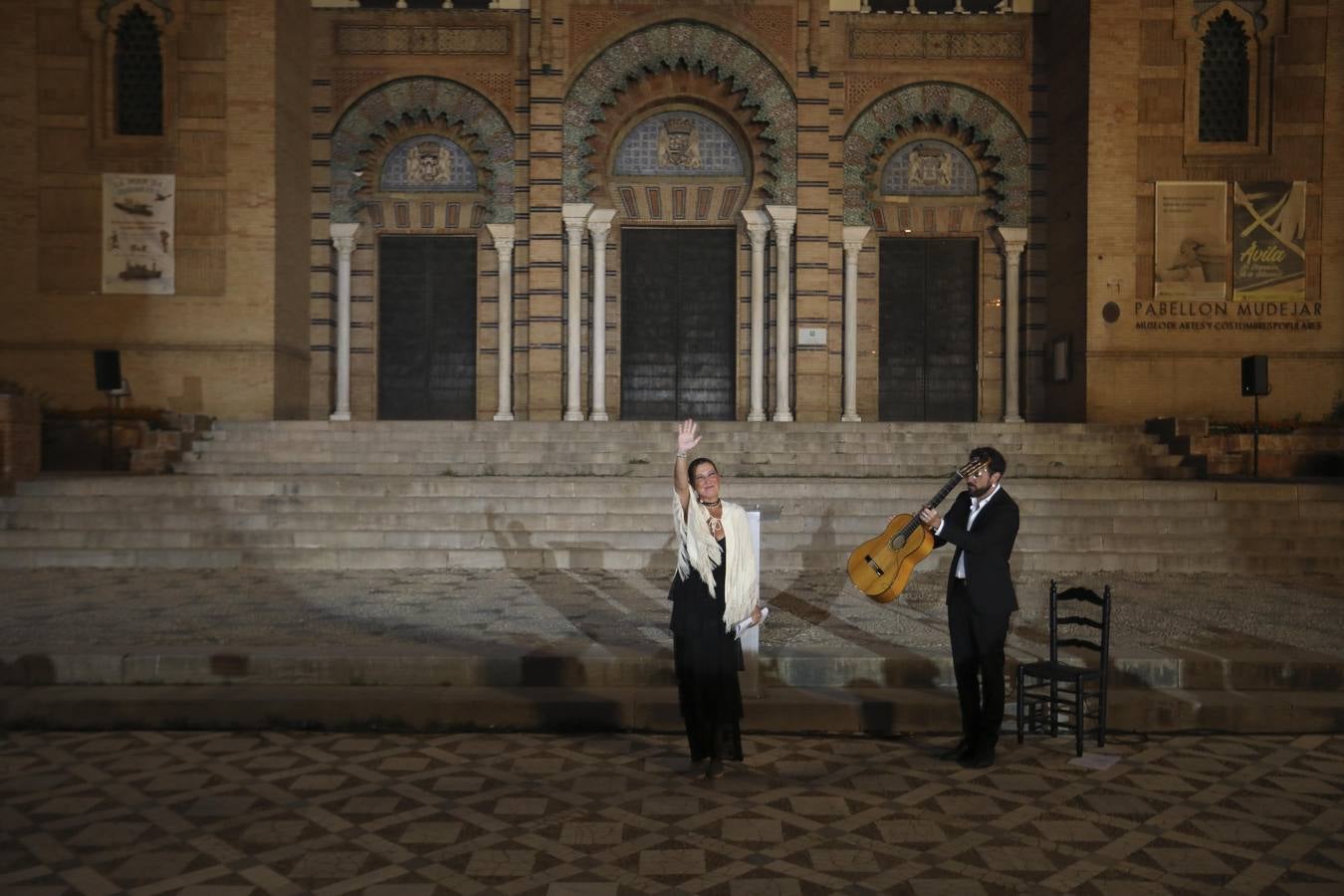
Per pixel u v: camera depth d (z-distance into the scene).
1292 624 7.82
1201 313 17.77
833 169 19.56
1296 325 17.78
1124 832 4.57
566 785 5.17
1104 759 5.63
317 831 4.54
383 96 19.41
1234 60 18.02
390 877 4.08
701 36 19.17
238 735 6.04
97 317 17.52
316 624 7.65
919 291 20.11
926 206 19.97
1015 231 19.59
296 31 18.56
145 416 15.27
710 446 14.82
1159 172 17.78
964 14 19.55
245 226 17.48
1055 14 19.20
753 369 19.50
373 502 11.69
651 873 4.13
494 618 7.91
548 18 19.00
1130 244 17.73
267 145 17.48
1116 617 8.11
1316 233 17.83
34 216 17.50
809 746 5.91
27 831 4.52
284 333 18.02
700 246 20.05
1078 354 18.09
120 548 10.67
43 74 17.52
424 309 19.86
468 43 19.41
